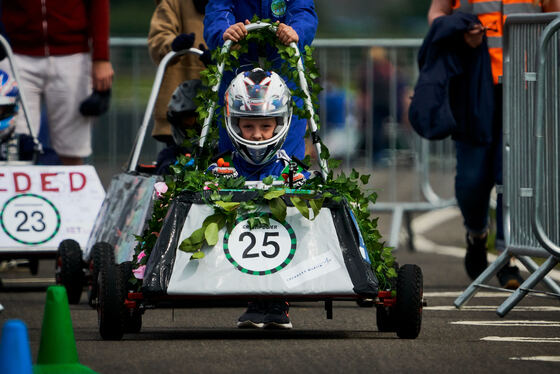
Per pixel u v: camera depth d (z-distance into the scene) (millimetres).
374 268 14562
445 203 32250
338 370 12227
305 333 15648
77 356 12625
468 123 22188
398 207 32312
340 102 32875
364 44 32750
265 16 17312
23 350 10609
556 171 17875
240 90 15281
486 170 22656
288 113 15461
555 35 17875
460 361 12977
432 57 22094
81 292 19906
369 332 15797
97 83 26656
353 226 14266
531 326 16484
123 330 14602
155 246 14102
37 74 26609
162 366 12492
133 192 18188
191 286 13750
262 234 14141
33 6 26297
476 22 21734
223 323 16922
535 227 17625
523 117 18828
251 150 15406
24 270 26688
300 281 13828
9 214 22125
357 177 14875
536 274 17703
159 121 22672
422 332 15680
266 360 12883
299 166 15969
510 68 19031
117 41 32062
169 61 21234
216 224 14125
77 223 22328
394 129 32688
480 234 23297
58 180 22500
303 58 16641
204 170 15219
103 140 32094
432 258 28938
